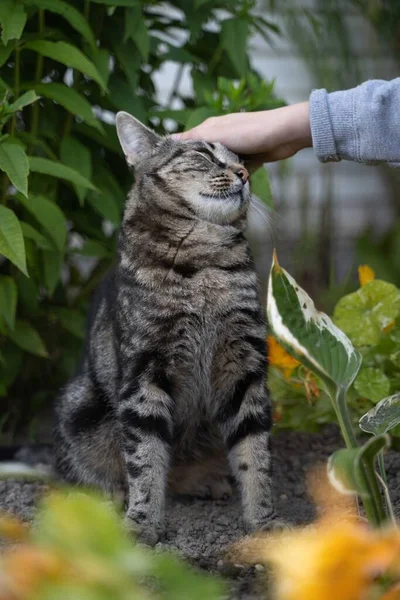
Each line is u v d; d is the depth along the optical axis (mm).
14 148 3305
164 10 5559
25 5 3707
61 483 3488
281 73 7352
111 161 4508
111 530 1448
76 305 4566
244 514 3070
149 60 4539
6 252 3266
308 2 7234
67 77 4594
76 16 3699
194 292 3123
